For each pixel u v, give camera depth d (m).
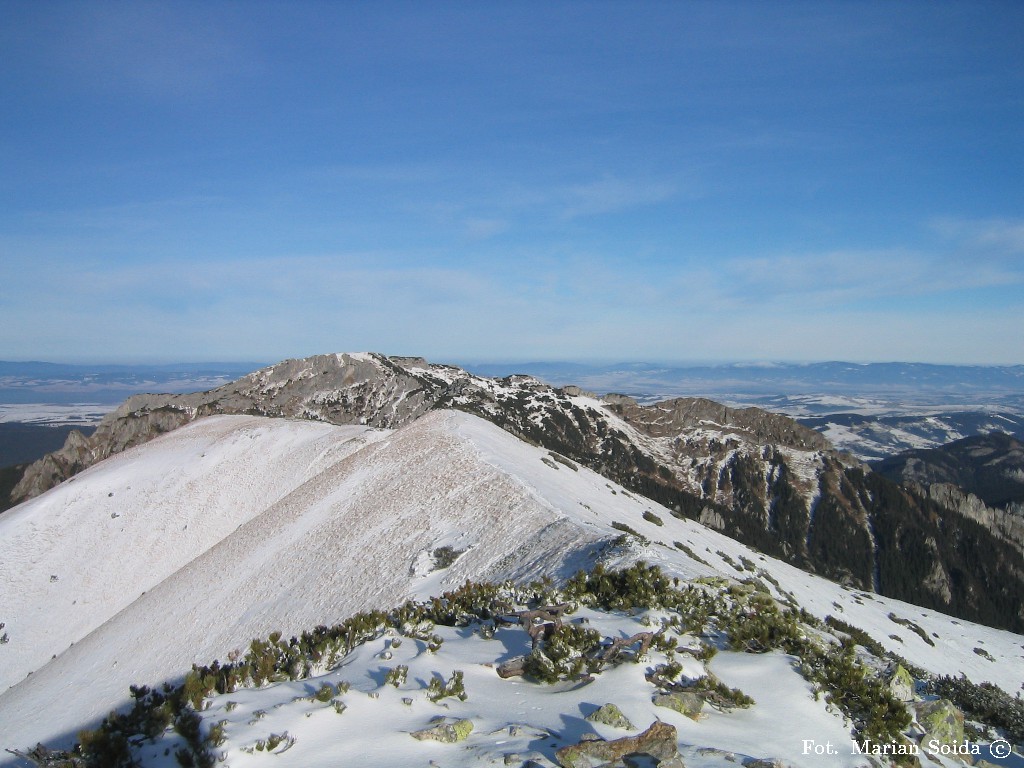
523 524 36.16
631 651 11.74
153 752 8.24
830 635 17.50
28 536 66.12
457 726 8.80
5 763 8.28
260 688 10.51
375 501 46.50
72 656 44.56
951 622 53.94
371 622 14.18
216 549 52.84
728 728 9.56
